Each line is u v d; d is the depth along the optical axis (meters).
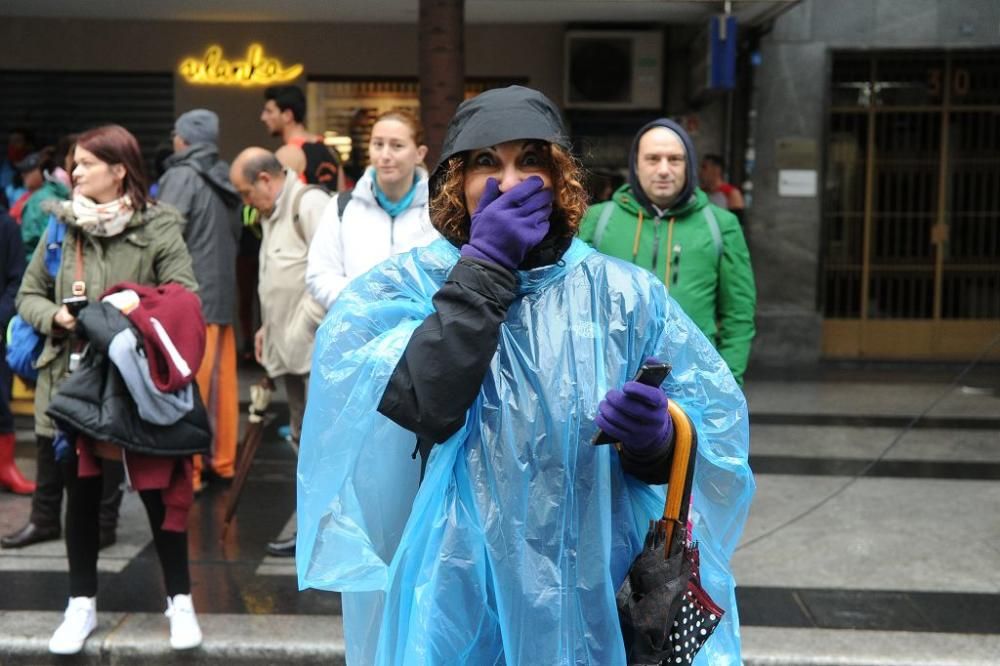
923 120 9.99
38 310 4.08
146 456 3.65
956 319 10.19
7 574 4.51
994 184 10.03
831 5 9.41
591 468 1.89
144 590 4.33
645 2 8.27
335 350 2.04
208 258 5.65
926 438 6.89
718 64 7.60
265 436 7.12
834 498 5.67
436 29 5.30
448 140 1.96
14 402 7.45
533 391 1.89
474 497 1.88
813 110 9.55
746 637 3.89
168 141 7.81
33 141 9.41
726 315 4.07
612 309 1.96
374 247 4.23
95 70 9.92
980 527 5.20
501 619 1.86
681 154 3.92
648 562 1.91
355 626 2.13
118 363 3.48
